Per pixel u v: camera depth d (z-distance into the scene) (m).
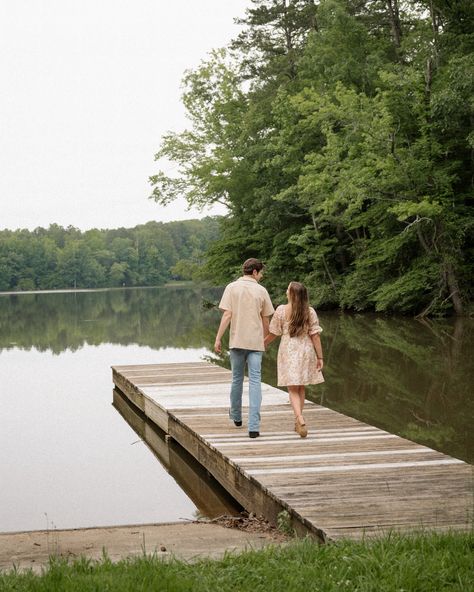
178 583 3.50
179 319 36.12
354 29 32.75
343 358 16.53
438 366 14.77
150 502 7.04
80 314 42.84
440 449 8.41
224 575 3.69
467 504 5.18
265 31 40.56
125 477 7.97
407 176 25.64
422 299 27.44
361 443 7.29
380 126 25.50
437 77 26.62
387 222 29.31
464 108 23.41
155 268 145.62
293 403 7.65
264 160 36.25
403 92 26.70
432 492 5.50
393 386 12.81
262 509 5.83
